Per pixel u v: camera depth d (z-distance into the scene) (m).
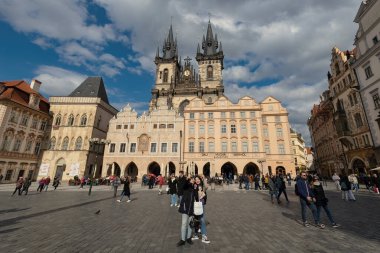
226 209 13.73
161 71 89.38
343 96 43.03
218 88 77.44
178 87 83.69
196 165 50.84
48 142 53.50
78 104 56.38
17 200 17.97
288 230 8.59
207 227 9.15
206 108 55.34
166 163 50.75
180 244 6.82
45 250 6.23
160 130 53.34
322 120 58.62
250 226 9.29
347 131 40.97
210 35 95.25
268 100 55.25
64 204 15.80
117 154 52.28
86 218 10.80
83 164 51.44
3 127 42.66
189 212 7.05
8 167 43.56
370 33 34.06
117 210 13.30
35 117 50.84
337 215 11.48
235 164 50.16
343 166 45.06
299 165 93.94
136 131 53.62
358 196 20.03
